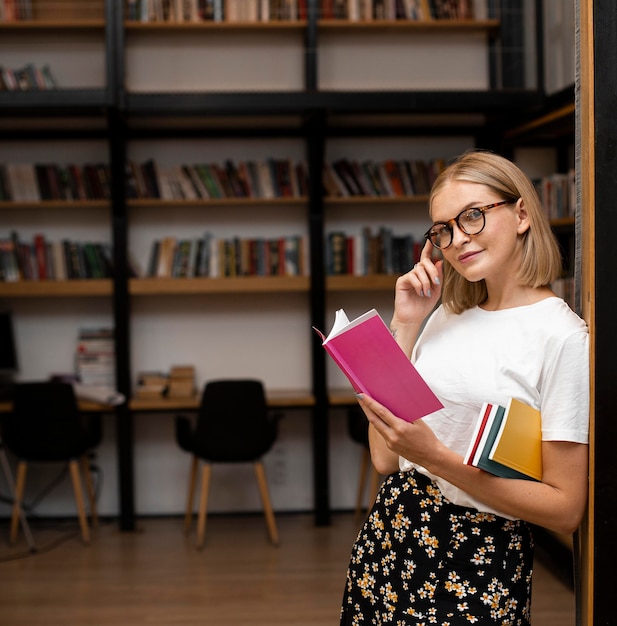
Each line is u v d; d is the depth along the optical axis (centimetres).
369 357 136
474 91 480
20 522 554
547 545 445
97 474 562
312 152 515
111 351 542
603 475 137
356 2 504
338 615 380
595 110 142
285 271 539
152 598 405
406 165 543
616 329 138
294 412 570
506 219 143
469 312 154
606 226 140
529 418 138
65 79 532
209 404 484
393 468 164
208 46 536
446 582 144
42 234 552
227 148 555
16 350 539
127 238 538
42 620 377
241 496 568
